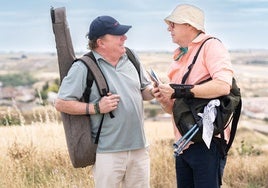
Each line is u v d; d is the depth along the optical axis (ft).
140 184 14.07
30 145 22.41
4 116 23.77
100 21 13.24
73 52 13.71
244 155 24.98
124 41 13.51
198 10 13.01
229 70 12.43
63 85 13.29
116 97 13.26
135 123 13.61
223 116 12.39
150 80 14.23
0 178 20.16
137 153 13.85
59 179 20.13
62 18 13.55
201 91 12.34
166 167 21.85
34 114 23.95
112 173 13.56
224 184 21.40
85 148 13.48
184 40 13.07
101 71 13.38
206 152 12.71
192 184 13.47
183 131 12.57
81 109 13.16
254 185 21.86
